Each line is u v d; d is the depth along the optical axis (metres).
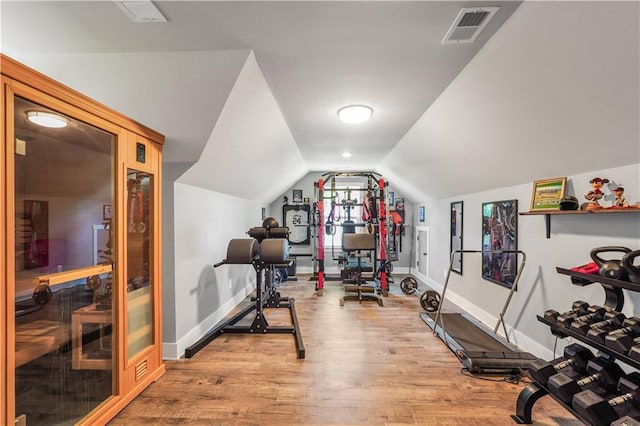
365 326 3.51
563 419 1.89
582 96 1.65
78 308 1.86
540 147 2.27
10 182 1.28
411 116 3.16
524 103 2.01
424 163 4.27
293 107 2.95
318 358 2.69
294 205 7.06
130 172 2.11
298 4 1.53
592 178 2.13
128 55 2.12
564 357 1.92
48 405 1.67
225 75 2.16
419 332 3.32
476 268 3.85
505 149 2.61
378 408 1.99
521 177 2.83
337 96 2.69
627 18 1.21
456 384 2.28
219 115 2.38
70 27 1.79
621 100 1.52
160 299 2.40
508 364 2.37
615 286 1.66
